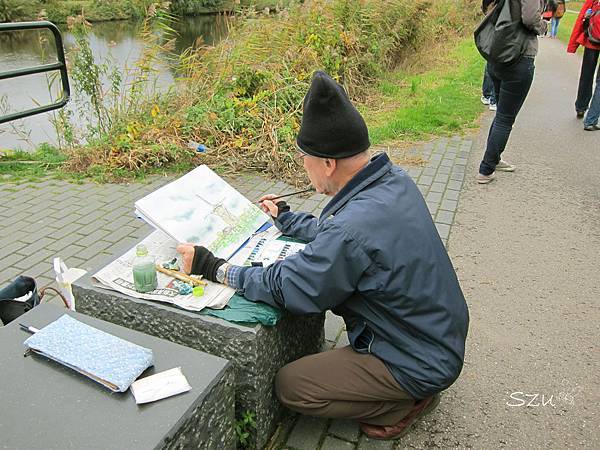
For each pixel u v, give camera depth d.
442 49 12.48
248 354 1.95
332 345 2.81
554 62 12.96
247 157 5.46
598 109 6.77
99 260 3.68
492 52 4.52
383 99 8.10
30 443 1.45
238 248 2.38
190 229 2.33
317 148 1.90
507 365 2.70
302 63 6.94
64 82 5.80
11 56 12.07
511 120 4.79
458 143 6.29
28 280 2.70
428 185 5.02
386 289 1.88
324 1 8.07
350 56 8.09
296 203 4.63
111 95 6.33
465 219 4.36
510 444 2.23
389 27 9.71
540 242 3.99
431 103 7.87
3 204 4.60
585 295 3.31
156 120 5.83
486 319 3.07
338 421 2.33
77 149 5.75
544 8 4.55
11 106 8.59
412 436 2.27
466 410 2.41
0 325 2.55
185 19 11.66
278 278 1.94
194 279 2.14
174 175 5.27
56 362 1.74
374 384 2.04
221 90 6.23
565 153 6.04
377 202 1.89
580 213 4.49
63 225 4.21
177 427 1.52
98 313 2.19
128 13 12.64
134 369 1.65
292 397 2.12
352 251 1.84
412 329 1.97
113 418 1.52
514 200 4.74
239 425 2.09
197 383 1.66
